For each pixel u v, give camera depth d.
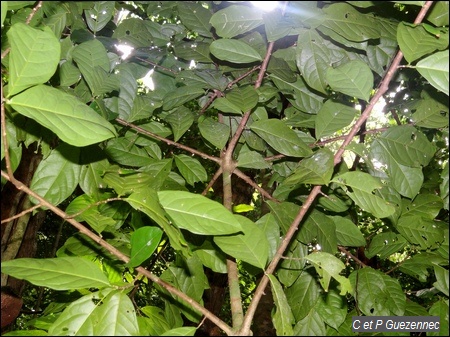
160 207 1.22
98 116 1.14
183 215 1.20
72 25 1.72
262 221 1.68
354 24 1.50
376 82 2.10
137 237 1.20
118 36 1.81
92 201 1.57
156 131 1.91
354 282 1.71
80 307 1.17
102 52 1.50
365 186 1.37
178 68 1.93
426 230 1.81
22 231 1.92
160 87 1.93
